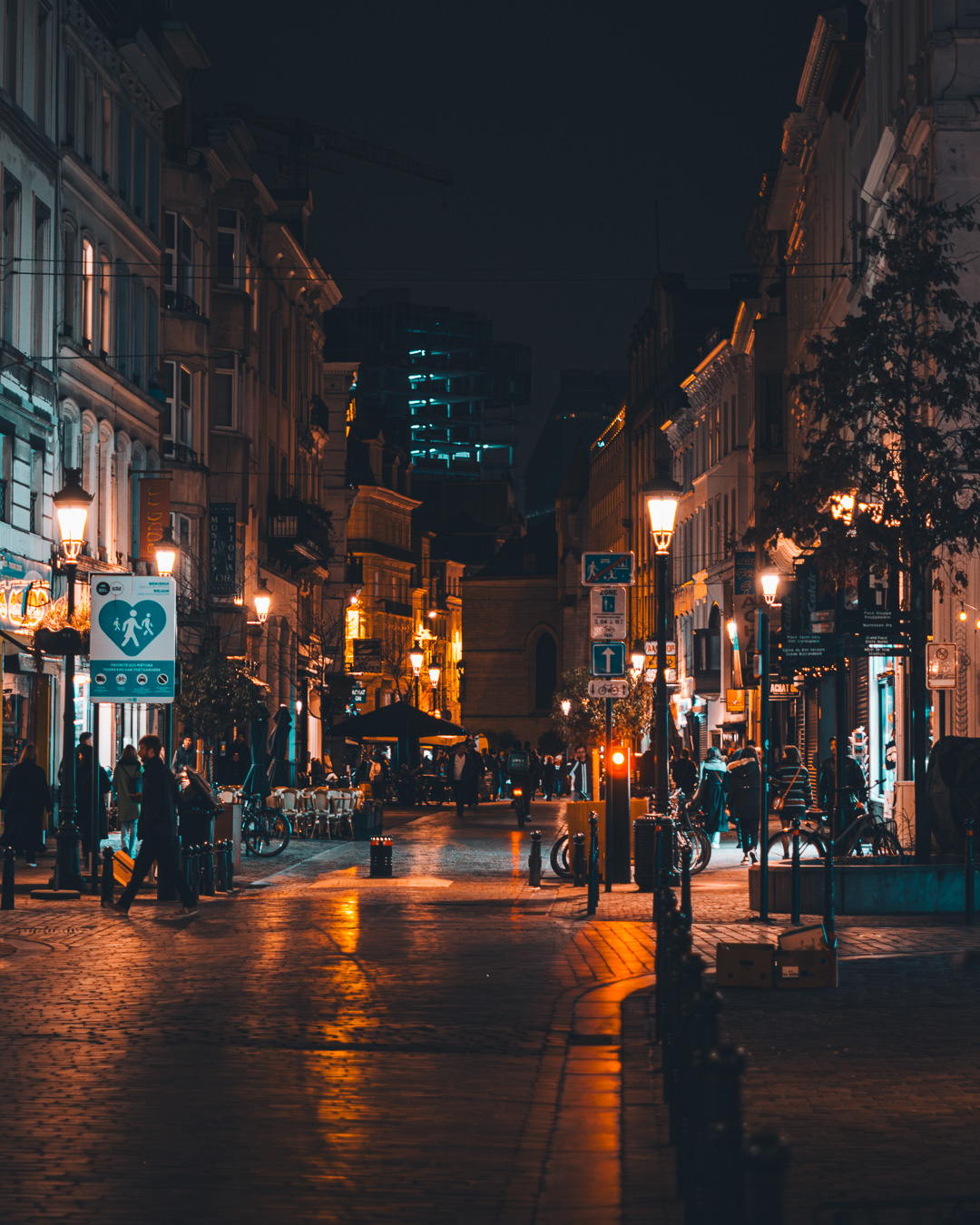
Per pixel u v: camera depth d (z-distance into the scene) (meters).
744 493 74.06
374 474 133.75
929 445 23.25
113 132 45.03
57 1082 10.83
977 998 14.29
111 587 25.72
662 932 12.28
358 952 18.16
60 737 37.03
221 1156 8.86
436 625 160.88
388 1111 10.06
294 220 78.19
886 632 28.95
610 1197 8.02
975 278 33.31
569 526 155.00
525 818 49.12
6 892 22.61
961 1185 7.96
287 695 72.00
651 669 78.06
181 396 53.09
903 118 37.34
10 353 35.25
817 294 55.78
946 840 24.81
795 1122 9.43
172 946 18.58
